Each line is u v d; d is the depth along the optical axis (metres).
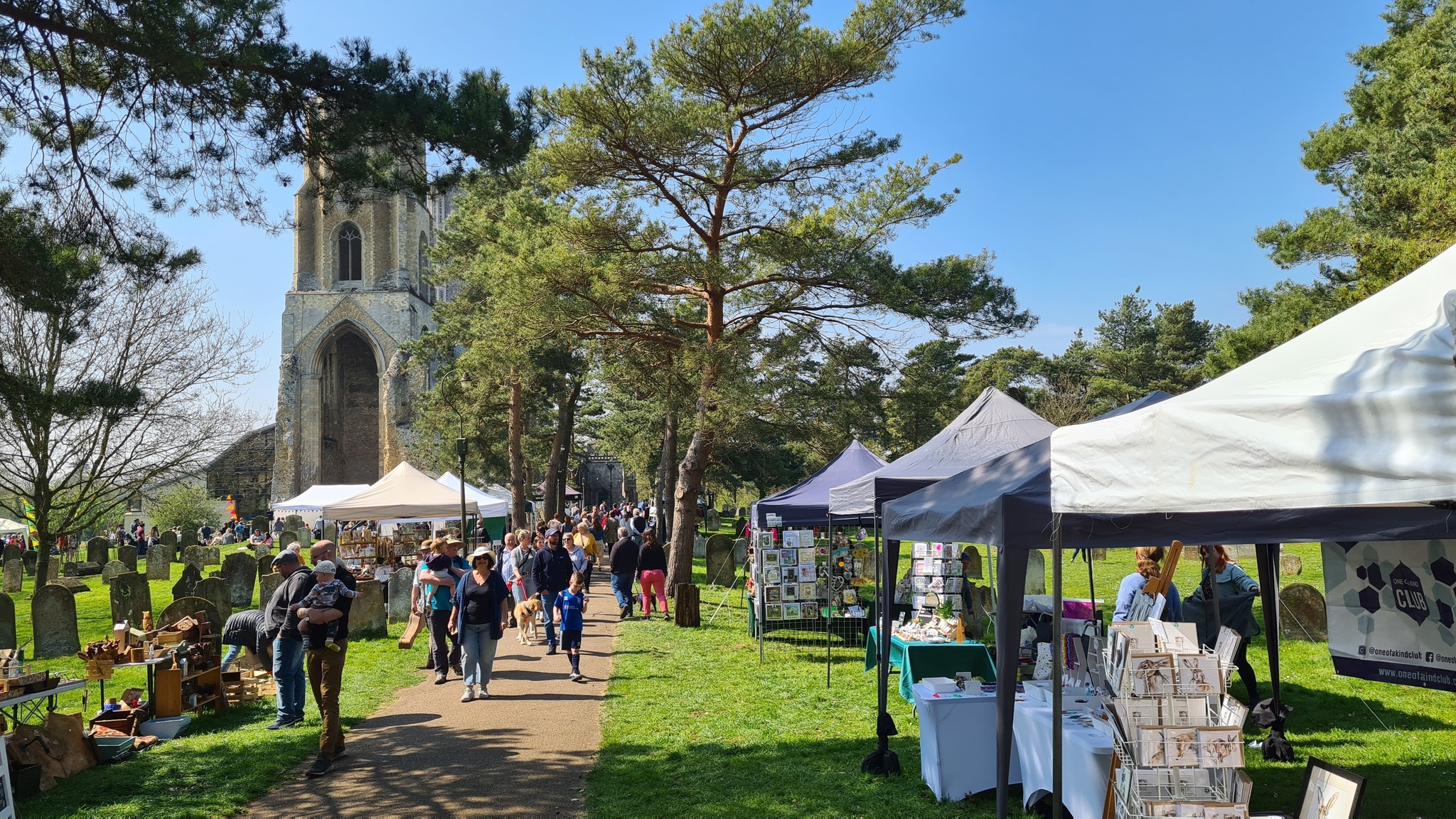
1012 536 5.43
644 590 18.56
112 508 22.78
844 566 15.25
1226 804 4.71
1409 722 8.62
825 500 14.59
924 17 17.44
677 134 17.08
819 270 18.14
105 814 6.86
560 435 38.62
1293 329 19.77
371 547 25.17
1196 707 4.89
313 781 7.71
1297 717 8.98
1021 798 6.66
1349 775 5.03
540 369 33.53
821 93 18.27
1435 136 16.19
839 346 20.98
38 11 7.70
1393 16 21.31
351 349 74.44
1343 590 7.25
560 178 18.47
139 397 8.98
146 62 7.75
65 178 9.10
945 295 18.30
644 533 18.73
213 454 23.16
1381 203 16.41
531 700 10.71
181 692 9.75
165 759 8.39
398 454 64.62
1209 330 63.56
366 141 8.38
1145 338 70.56
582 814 6.74
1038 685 6.90
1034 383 68.62
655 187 19.38
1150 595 6.05
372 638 16.34
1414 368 3.47
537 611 16.06
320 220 69.50
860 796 6.87
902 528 7.28
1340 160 20.78
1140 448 4.30
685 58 17.91
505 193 27.12
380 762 8.21
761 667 12.66
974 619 13.41
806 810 6.58
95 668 9.22
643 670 12.53
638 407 44.12
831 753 8.14
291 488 66.25
